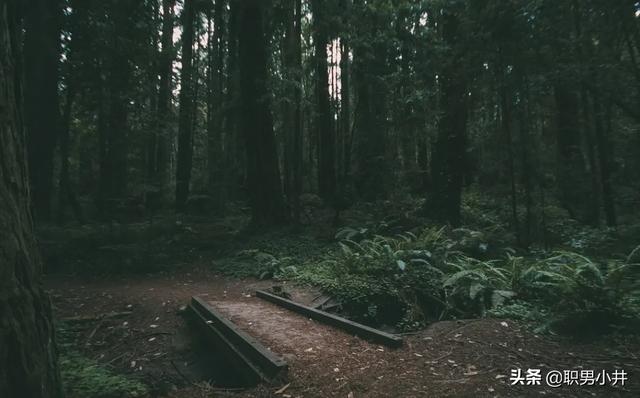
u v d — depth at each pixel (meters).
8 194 2.29
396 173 14.51
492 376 3.99
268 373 4.17
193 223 15.47
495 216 13.90
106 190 15.05
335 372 4.16
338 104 23.28
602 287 5.33
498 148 11.12
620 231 9.98
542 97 10.93
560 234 11.00
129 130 15.20
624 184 10.55
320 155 21.66
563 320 5.33
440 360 4.43
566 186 12.56
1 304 2.20
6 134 2.30
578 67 9.14
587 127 11.20
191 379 5.23
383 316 7.38
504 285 6.92
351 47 14.26
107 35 12.58
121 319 6.92
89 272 9.83
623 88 9.13
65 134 13.84
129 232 12.14
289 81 12.20
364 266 8.48
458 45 10.69
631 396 3.53
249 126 13.23
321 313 5.94
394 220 12.44
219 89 18.86
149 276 9.80
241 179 22.25
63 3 11.88
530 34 9.39
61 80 13.02
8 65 2.33
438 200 12.77
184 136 18.47
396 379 3.99
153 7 14.57
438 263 8.62
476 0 10.18
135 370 5.42
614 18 9.01
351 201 15.39
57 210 14.66
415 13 13.30
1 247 2.22
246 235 12.74
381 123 14.41
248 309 6.64
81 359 4.55
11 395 2.23
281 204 13.38
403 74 13.55
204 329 6.04
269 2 13.09
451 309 7.17
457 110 12.47
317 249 11.12
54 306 7.34
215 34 20.59
